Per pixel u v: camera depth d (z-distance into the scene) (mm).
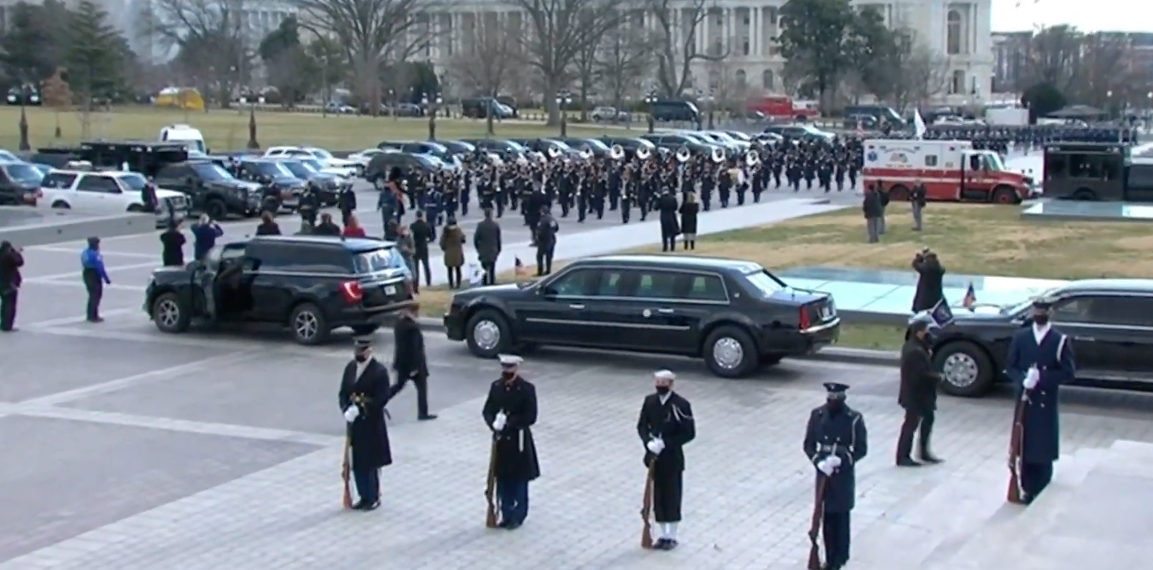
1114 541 10297
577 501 14211
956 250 35906
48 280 31453
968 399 19250
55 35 108375
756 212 49719
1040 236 39594
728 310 20750
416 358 17719
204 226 30000
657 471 12469
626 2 128875
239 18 135000
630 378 20844
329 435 17156
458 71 119688
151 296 24859
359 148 82500
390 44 122688
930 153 55250
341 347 23578
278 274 23859
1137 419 18000
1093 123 127188
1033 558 9906
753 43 158375
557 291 22000
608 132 103000
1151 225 43156
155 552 12570
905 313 24578
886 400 19141
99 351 23000
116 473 15352
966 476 14938
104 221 40906
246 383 20453
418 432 17250
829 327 21047
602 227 44031
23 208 45375
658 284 21375
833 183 67938
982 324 19219
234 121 105875
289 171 51500
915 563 10891
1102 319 18484
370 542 12836
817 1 129000
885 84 129125
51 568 12141
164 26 152125
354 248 23844
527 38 119062
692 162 54688
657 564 12156
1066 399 19344
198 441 16844
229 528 13297
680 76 142625
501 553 12508
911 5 151750
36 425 17688
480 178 50906
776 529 13188
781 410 18578
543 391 19844
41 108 108500
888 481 14852
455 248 29891
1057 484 12945
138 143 55406
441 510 13891
